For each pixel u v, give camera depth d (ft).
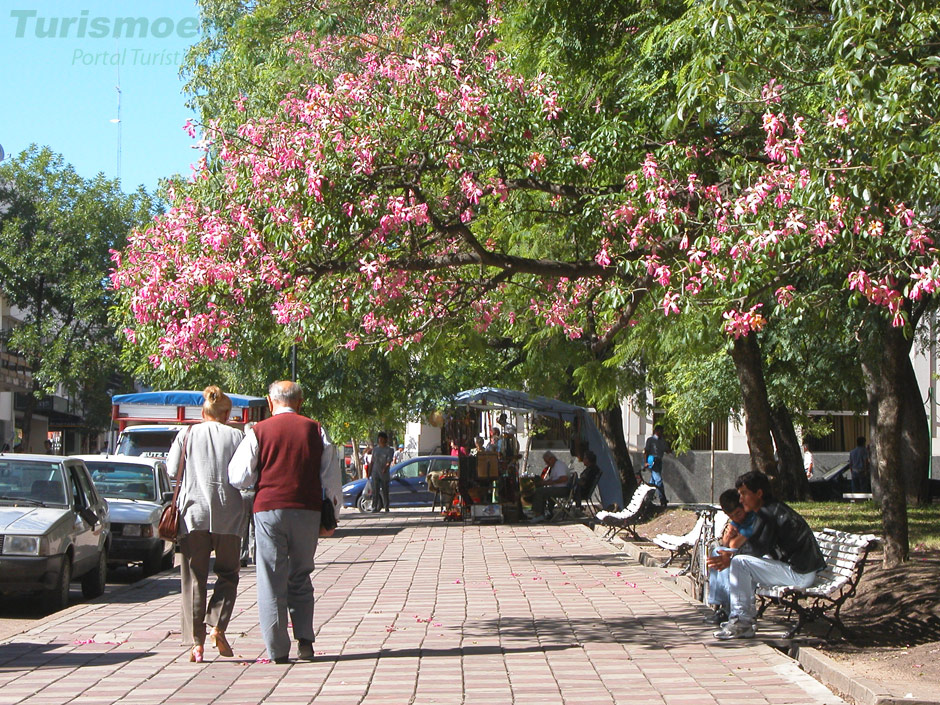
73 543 42.88
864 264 29.68
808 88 36.63
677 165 36.78
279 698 23.67
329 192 34.81
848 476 109.91
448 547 63.98
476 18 51.78
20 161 140.15
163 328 38.29
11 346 139.44
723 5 31.01
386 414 99.86
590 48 43.93
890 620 33.09
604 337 46.19
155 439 74.64
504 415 103.14
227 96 73.82
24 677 26.11
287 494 27.25
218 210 37.65
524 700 23.32
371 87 37.40
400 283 36.78
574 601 38.99
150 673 26.43
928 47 31.24
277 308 35.45
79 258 139.44
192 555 27.99
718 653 28.55
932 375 108.06
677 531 65.77
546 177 38.19
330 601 39.55
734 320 32.32
